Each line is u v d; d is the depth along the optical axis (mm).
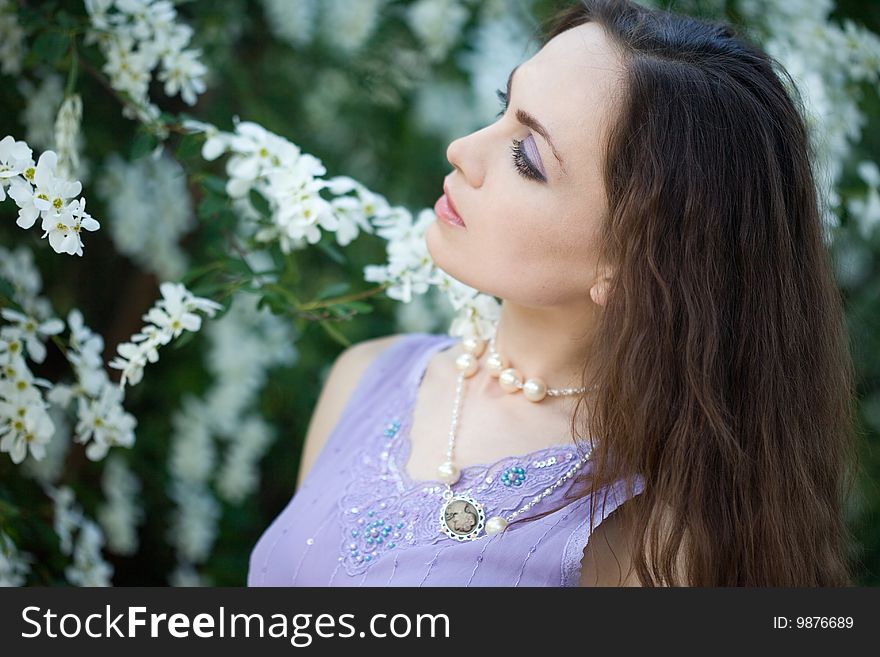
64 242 920
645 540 1173
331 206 1348
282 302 1354
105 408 1271
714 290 1171
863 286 2027
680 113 1146
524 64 1212
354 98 2154
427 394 1354
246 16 1924
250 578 1353
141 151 1396
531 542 1153
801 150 1244
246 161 1357
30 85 1510
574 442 1222
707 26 1259
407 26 2055
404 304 2023
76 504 1738
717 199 1160
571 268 1179
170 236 1817
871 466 2066
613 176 1135
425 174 2209
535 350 1273
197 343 2025
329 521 1253
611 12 1219
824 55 1686
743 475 1173
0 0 1345
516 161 1164
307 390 2104
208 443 1994
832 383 1296
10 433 1165
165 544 2105
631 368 1158
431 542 1168
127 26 1396
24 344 1273
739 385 1205
